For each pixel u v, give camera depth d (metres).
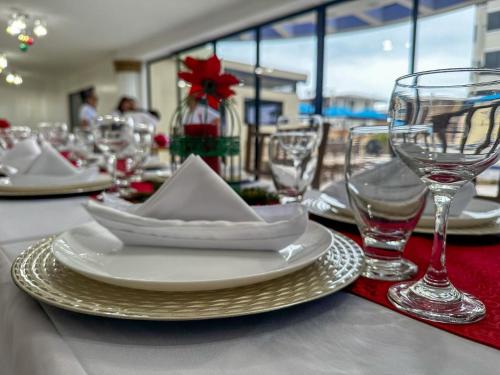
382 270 0.40
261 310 0.27
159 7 4.70
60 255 0.35
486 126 0.28
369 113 3.80
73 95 9.92
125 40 6.29
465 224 0.54
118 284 0.30
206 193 0.42
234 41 5.32
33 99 10.12
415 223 0.42
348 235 0.56
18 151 1.08
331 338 0.26
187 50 6.09
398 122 0.32
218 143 0.74
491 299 0.33
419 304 0.31
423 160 0.31
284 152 0.74
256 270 0.34
